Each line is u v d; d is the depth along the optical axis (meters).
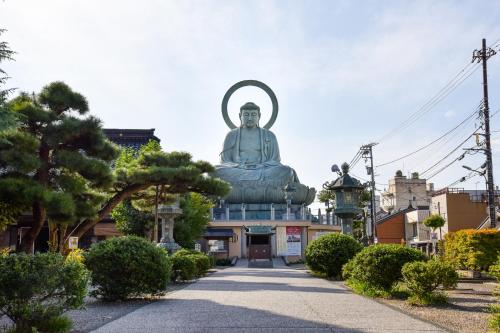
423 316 13.31
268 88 72.31
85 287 10.98
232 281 25.62
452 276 15.78
